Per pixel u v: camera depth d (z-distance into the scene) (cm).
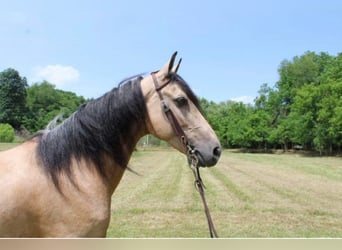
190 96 201
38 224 167
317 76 4197
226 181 1234
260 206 747
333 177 1391
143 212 669
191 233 516
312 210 704
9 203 161
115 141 192
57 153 178
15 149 187
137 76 206
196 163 196
